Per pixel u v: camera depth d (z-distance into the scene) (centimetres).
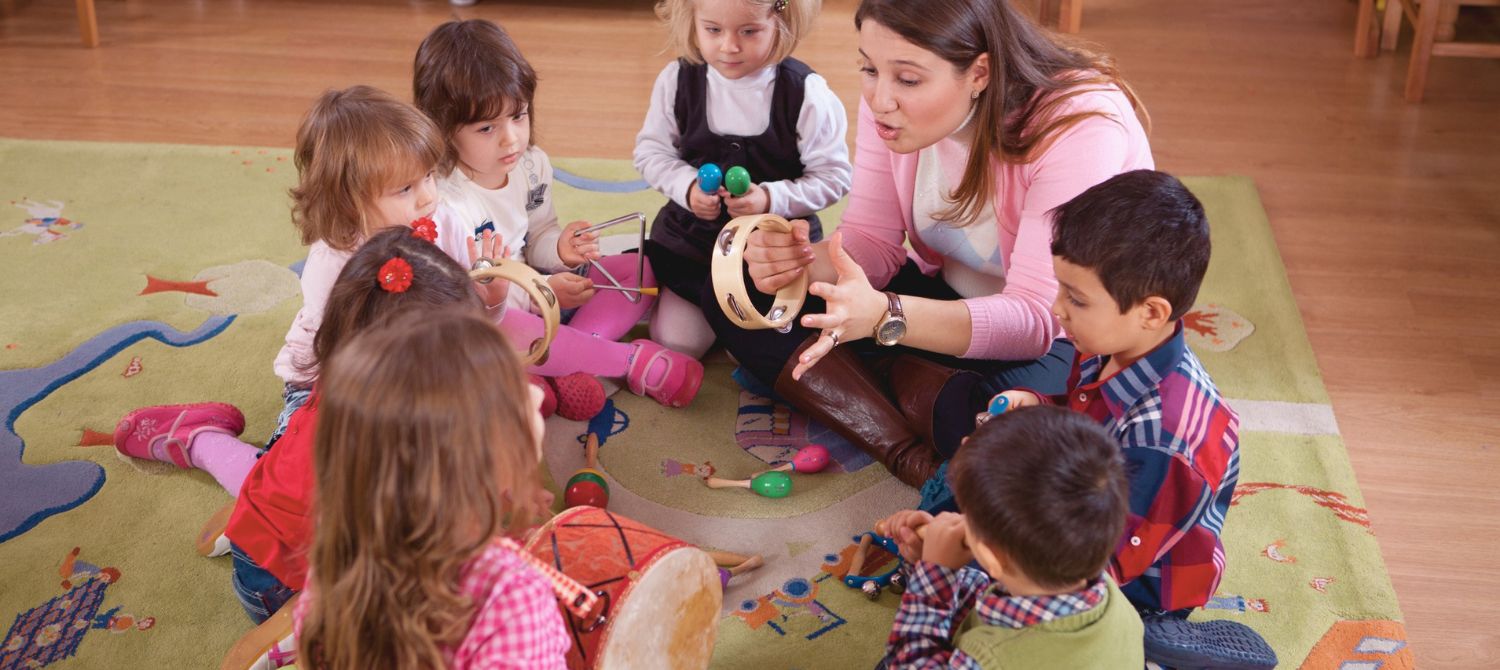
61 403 204
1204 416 139
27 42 345
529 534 140
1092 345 140
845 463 196
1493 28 352
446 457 103
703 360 221
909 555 146
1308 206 272
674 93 216
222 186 272
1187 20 375
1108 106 168
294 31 359
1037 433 117
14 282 235
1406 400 212
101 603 167
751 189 207
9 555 174
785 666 159
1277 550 178
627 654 134
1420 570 178
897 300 166
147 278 238
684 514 184
